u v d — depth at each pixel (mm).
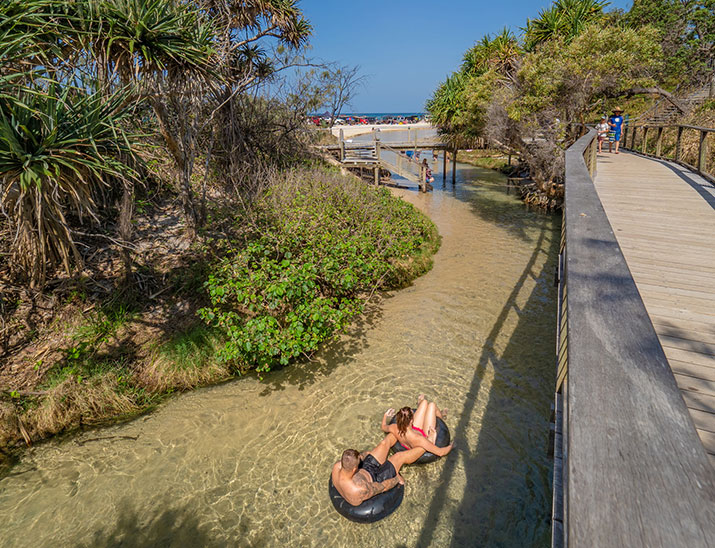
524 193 19062
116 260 7301
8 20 4129
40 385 5395
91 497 4359
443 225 14508
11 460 4812
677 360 2883
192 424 5352
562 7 19953
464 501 4246
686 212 6242
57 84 4586
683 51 22828
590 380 1182
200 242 8141
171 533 3984
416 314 8109
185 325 6680
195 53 6074
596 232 2318
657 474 900
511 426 5211
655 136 17219
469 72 22938
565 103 14320
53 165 3916
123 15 5363
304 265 6793
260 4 9445
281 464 4734
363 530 3975
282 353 5969
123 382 5738
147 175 9398
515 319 7836
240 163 11359
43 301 6246
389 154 24438
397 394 5836
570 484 905
